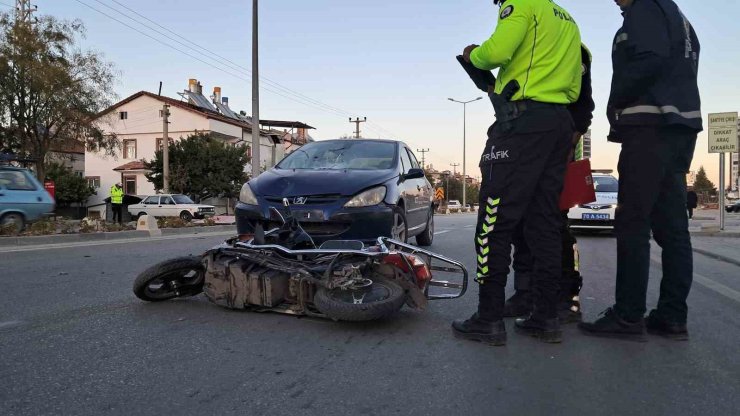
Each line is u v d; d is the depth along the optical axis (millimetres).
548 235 3359
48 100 25141
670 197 3355
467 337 3410
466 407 2479
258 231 4211
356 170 5801
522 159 3137
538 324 3430
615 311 3488
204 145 37375
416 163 8094
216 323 3785
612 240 10484
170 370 2889
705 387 2713
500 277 3324
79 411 2396
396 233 5672
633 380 2797
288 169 5980
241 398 2545
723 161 11750
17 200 11461
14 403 2473
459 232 12562
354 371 2896
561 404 2520
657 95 3141
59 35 25625
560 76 3121
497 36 3025
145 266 6570
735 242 9672
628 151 3258
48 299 4570
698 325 3848
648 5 3117
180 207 26078
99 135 27562
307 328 3680
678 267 3416
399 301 3596
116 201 22734
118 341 3377
